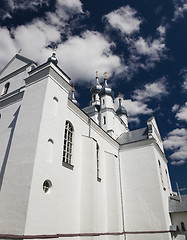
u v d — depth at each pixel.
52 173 11.72
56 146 12.72
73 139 16.55
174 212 21.23
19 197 10.06
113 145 24.58
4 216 10.05
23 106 13.74
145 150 23.88
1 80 20.06
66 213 13.09
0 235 9.45
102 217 17.64
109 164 20.91
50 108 13.18
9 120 15.23
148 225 19.98
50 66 13.98
